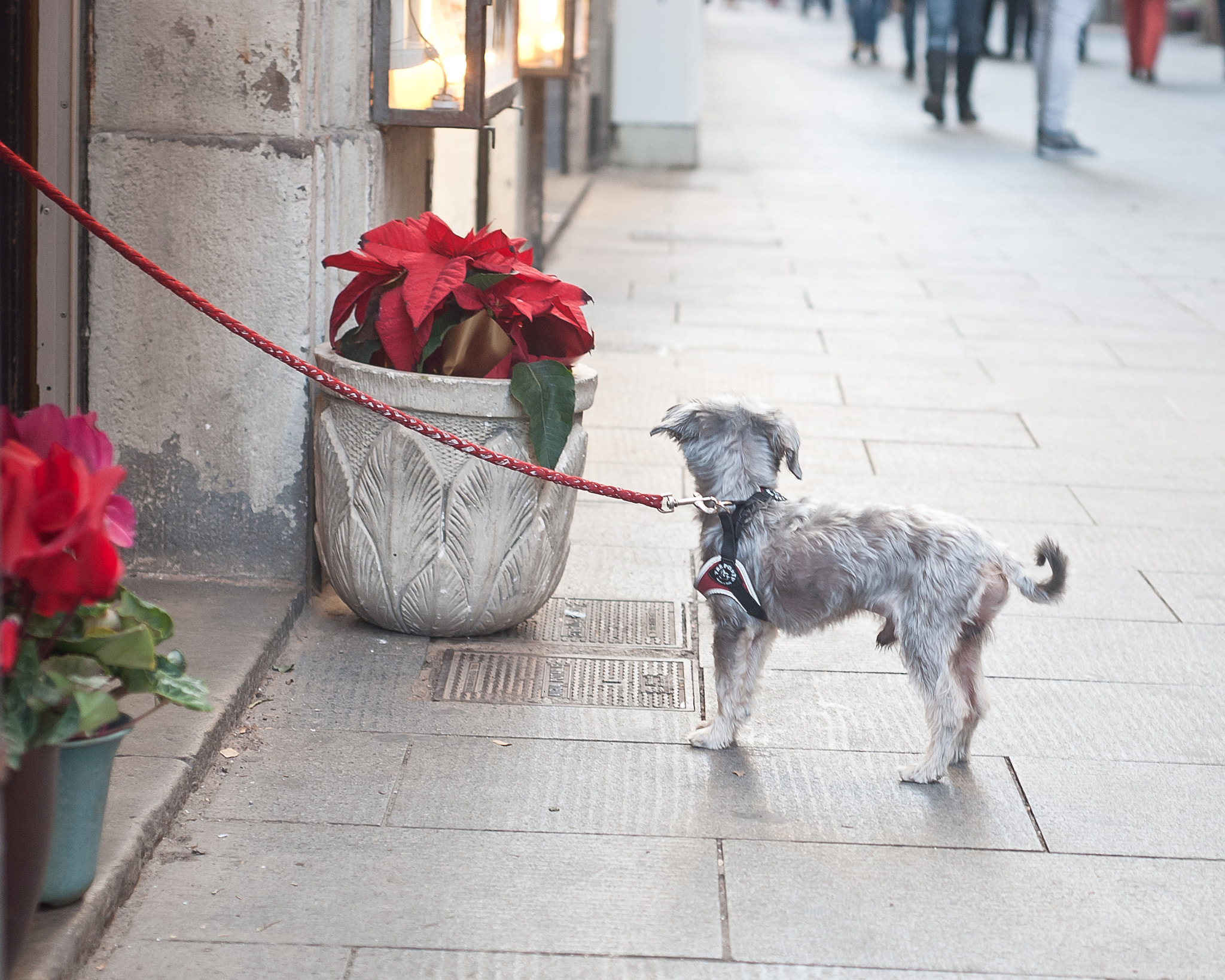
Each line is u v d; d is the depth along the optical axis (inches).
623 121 658.8
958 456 268.8
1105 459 270.5
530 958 120.3
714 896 130.6
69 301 181.0
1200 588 210.1
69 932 112.6
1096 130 781.9
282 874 130.9
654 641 188.7
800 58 1317.7
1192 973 121.6
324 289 187.2
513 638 187.2
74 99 175.0
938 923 127.6
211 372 184.1
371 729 160.6
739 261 451.5
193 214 179.0
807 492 245.1
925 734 165.3
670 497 152.6
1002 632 192.9
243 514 189.0
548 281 171.5
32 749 99.3
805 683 177.8
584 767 154.4
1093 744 163.2
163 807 134.7
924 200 574.9
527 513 175.2
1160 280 440.1
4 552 92.0
